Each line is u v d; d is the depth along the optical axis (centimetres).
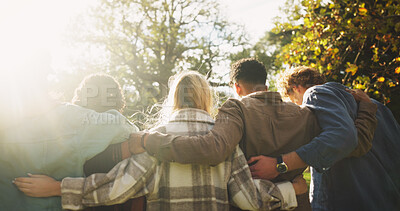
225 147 150
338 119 158
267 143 162
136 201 166
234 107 162
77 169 147
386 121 195
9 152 141
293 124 165
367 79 452
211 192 155
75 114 154
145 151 158
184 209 154
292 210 163
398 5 424
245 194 155
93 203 147
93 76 198
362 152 169
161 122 187
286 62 534
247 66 183
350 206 172
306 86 202
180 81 173
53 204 143
